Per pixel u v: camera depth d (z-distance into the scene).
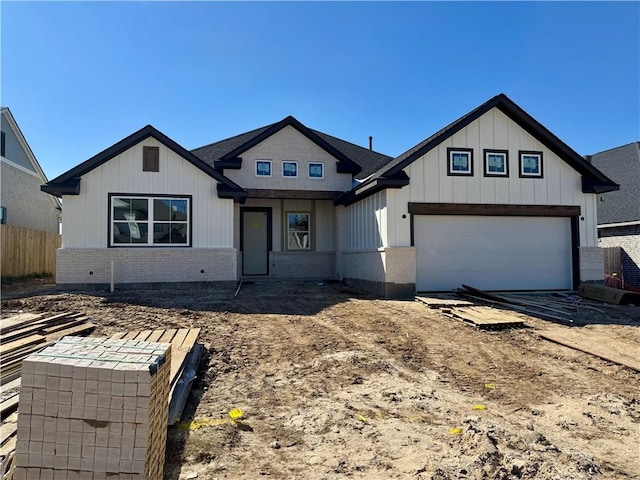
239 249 15.82
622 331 8.57
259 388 5.46
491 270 12.90
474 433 4.09
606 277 17.72
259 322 8.80
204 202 12.97
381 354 6.92
